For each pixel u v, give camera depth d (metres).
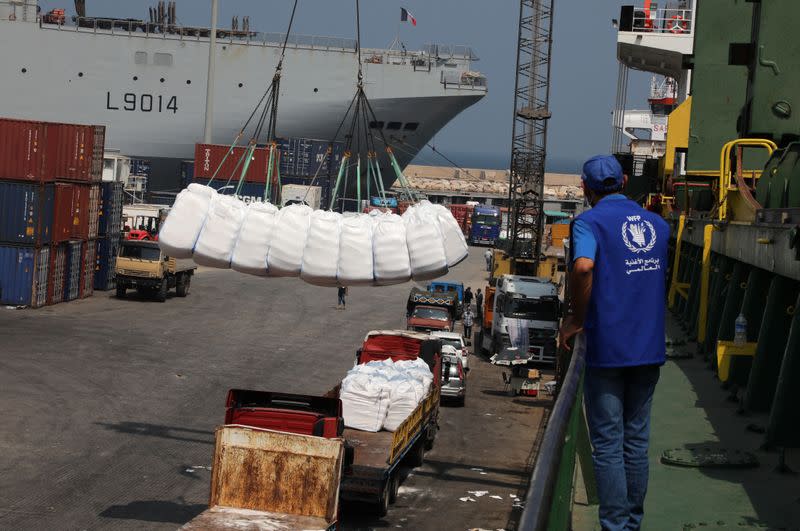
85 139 51.47
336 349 41.50
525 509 2.28
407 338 27.98
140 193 100.69
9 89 104.69
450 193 174.25
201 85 105.00
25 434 23.62
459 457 25.23
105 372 32.41
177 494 19.70
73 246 51.19
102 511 18.27
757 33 14.33
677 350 16.94
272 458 15.34
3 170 46.91
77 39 103.88
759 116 14.38
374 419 21.66
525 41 59.88
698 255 23.62
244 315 50.41
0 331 39.38
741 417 11.11
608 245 4.40
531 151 58.38
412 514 19.77
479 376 38.75
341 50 105.19
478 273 84.12
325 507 15.22
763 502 7.28
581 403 4.08
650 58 45.06
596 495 4.84
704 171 21.44
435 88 106.44
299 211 15.51
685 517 6.93
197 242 15.28
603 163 4.57
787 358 9.60
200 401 29.16
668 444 9.52
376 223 15.55
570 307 4.43
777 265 12.11
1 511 17.81
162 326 44.41
